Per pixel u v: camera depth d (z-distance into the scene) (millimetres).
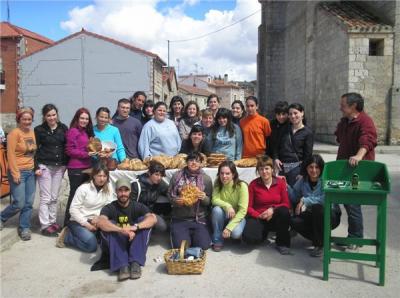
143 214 4730
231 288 3969
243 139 6164
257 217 5043
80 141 5566
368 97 15547
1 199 7246
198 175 5199
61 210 6863
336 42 17000
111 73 20312
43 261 4738
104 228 4395
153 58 20141
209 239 4988
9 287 4055
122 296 3842
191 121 6938
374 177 4367
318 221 4672
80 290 3986
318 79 19703
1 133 6941
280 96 27609
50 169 5648
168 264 4293
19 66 20719
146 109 7125
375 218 6359
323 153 14258
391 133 15461
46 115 5527
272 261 4668
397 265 4488
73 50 20406
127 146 6344
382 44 15555
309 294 3820
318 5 19625
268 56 27562
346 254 4102
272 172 5125
